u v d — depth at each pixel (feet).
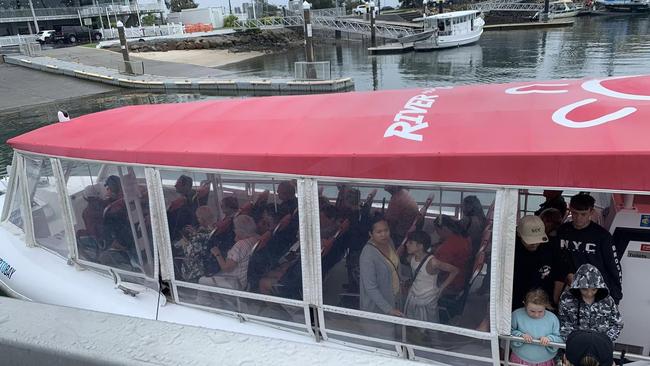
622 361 8.53
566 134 8.65
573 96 10.56
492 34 183.01
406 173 9.03
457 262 9.11
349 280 10.15
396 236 9.57
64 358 4.06
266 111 13.01
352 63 135.44
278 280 10.76
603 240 10.14
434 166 8.79
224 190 11.82
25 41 161.99
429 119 10.38
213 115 13.42
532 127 9.12
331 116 11.68
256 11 284.82
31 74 114.73
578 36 154.92
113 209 12.53
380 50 151.84
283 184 10.57
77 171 13.08
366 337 10.11
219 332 4.13
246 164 10.44
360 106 12.16
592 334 7.84
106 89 102.99
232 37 181.47
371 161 9.25
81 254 13.78
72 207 13.44
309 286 10.31
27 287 14.24
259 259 10.94
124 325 4.31
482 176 8.48
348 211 9.91
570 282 10.25
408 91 13.25
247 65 141.18
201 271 11.62
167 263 12.00
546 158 8.06
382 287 9.73
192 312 11.94
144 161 11.59
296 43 192.85
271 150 10.39
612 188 7.81
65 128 14.80
